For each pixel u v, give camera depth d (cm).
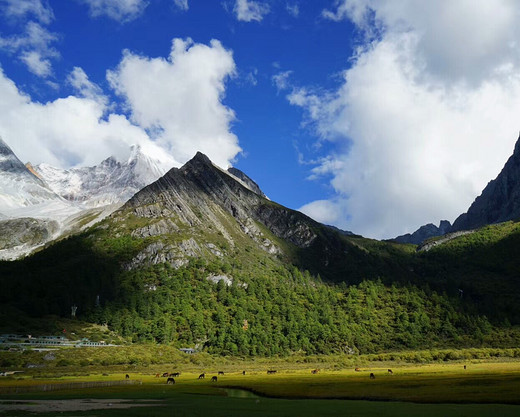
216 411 7138
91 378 13562
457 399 7938
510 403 7438
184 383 12369
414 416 6281
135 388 11112
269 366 19288
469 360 19950
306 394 9400
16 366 15875
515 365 16438
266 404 8031
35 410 7362
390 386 10144
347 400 8588
